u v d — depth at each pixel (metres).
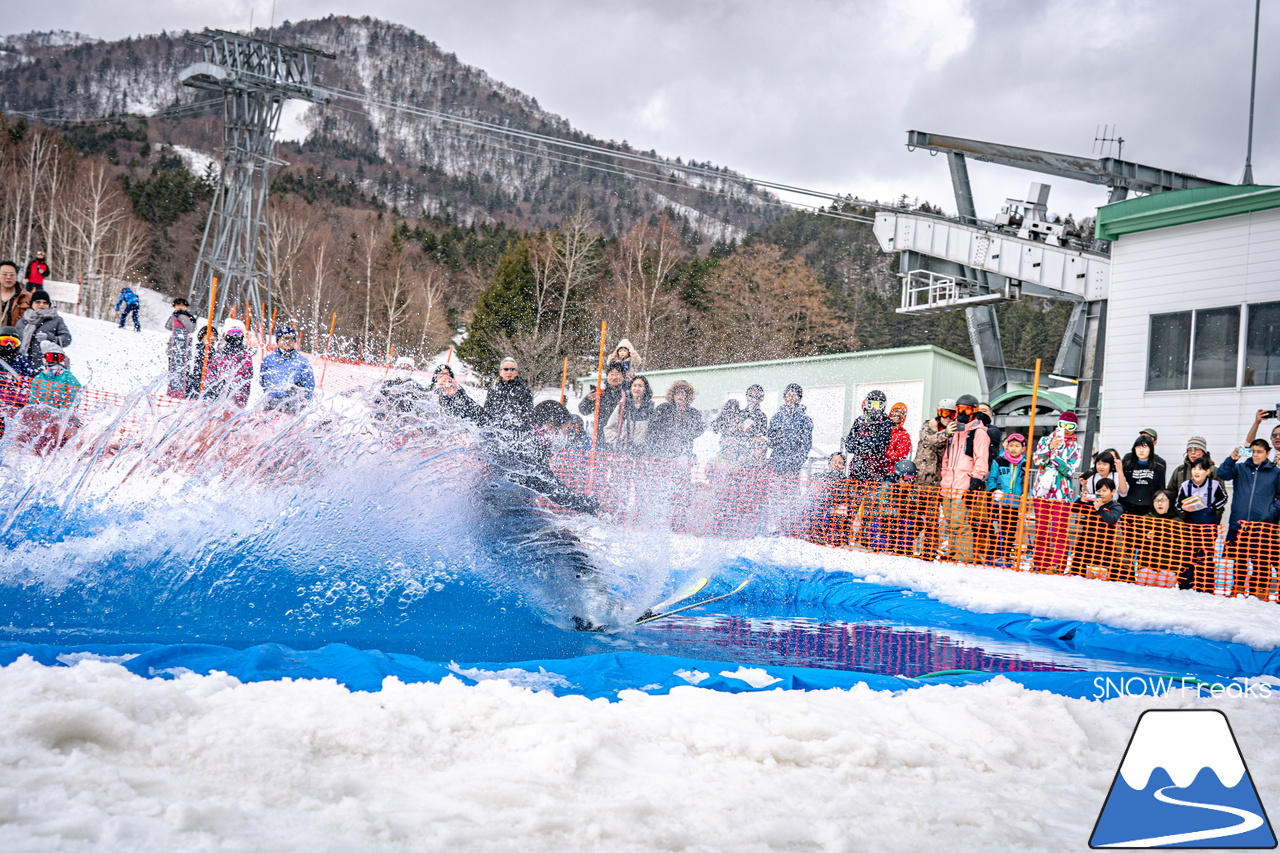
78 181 67.56
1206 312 12.01
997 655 4.79
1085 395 14.24
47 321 8.94
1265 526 7.52
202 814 1.59
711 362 46.84
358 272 67.06
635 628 5.08
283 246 67.94
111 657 2.88
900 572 7.28
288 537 4.84
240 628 3.94
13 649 2.83
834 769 2.28
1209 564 7.67
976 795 2.13
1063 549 8.37
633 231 55.53
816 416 20.16
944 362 18.83
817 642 4.94
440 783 1.94
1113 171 15.12
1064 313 62.38
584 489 8.16
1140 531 8.02
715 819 1.82
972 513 8.65
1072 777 2.38
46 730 1.88
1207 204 11.86
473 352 42.34
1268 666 4.44
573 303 46.41
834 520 9.06
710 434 10.08
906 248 17.30
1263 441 7.75
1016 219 15.80
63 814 1.55
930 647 4.95
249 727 2.09
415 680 3.00
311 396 6.46
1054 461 8.53
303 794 1.79
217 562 4.57
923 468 9.23
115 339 22.08
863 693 3.10
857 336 59.31
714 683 3.26
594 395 10.09
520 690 2.70
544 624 4.89
